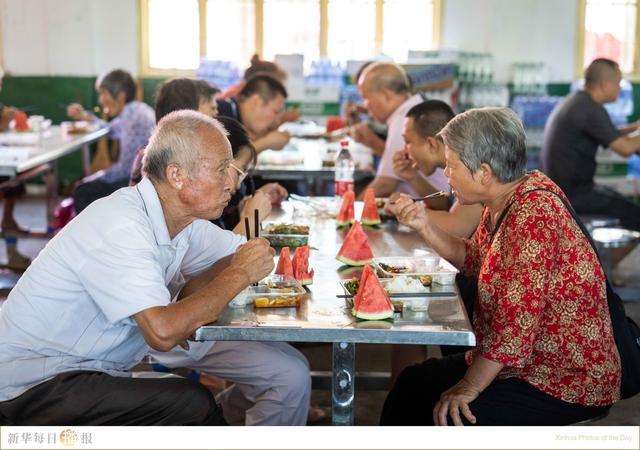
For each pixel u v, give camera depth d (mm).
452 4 8961
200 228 2844
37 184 8992
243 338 2309
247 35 9125
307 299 2572
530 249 2469
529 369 2588
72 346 2506
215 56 9148
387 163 4715
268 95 4871
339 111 8766
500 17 8938
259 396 3033
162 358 3086
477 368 2518
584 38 8992
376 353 4688
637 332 2725
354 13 9055
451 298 2572
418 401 2842
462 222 3504
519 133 2615
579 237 2531
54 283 2449
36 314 2473
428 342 2285
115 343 2539
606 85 5758
